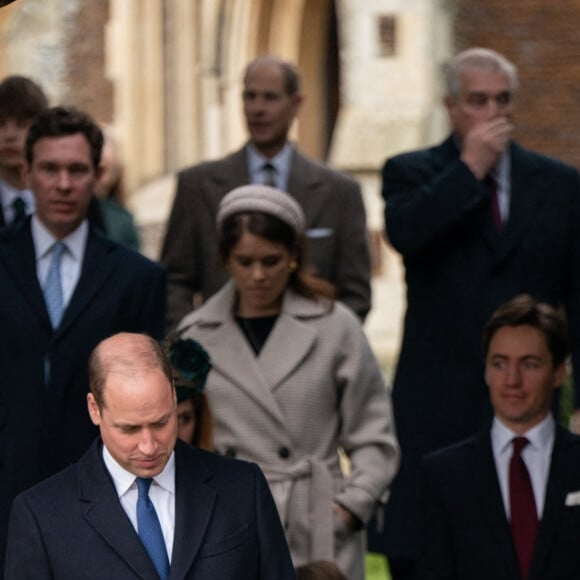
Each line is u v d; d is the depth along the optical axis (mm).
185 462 11750
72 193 15109
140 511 11516
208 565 11484
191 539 11484
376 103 43156
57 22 49250
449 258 16984
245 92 19016
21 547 11438
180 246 18906
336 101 45906
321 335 15617
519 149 17250
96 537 11406
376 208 42312
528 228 16938
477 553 14617
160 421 11062
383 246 42125
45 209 15148
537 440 14828
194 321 15867
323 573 13195
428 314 17062
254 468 11930
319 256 18703
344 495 15391
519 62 42969
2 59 49406
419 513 17000
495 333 14898
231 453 15406
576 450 14773
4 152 18391
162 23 48250
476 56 17094
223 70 46750
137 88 48312
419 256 17016
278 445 15367
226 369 15539
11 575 11445
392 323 41812
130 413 10984
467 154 16812
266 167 19000
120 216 23297
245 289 15508
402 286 41906
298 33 45469
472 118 17000
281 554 11789
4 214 18562
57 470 14875
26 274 15148
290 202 15602
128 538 11398
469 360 16859
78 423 14969
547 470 14773
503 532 14594
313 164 19125
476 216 16953
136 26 48344
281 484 15258
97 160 15391
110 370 11070
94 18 48969
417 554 16984
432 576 14758
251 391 15406
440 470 14828
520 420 14797
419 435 17031
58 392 14883
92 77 48906
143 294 15297
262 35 45875
